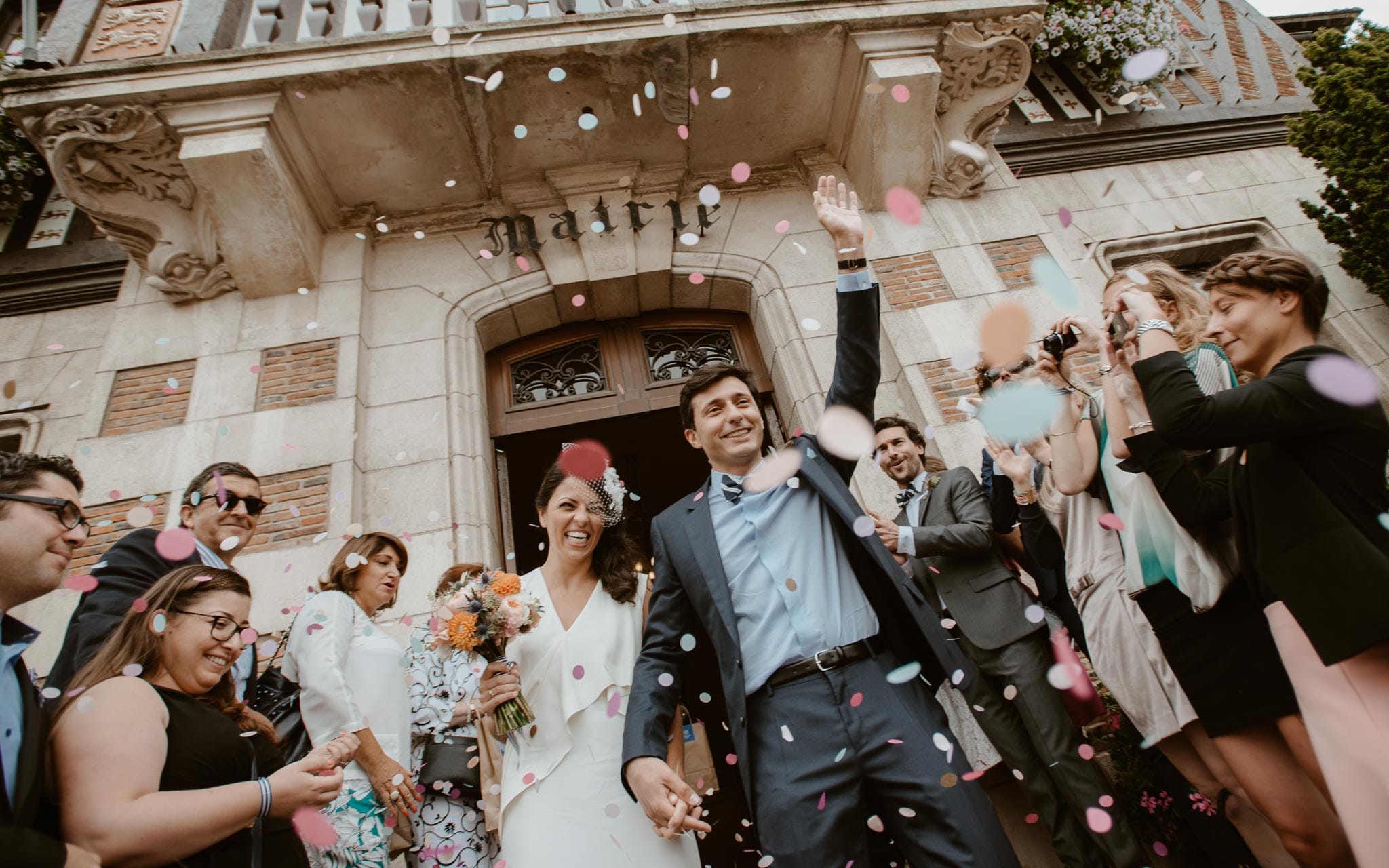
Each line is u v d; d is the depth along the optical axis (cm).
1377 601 132
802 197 509
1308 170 597
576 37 429
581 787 195
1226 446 153
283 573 352
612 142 487
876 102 466
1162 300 216
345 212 480
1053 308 464
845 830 162
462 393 432
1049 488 251
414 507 389
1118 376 192
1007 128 616
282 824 165
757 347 503
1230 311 173
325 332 432
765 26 442
